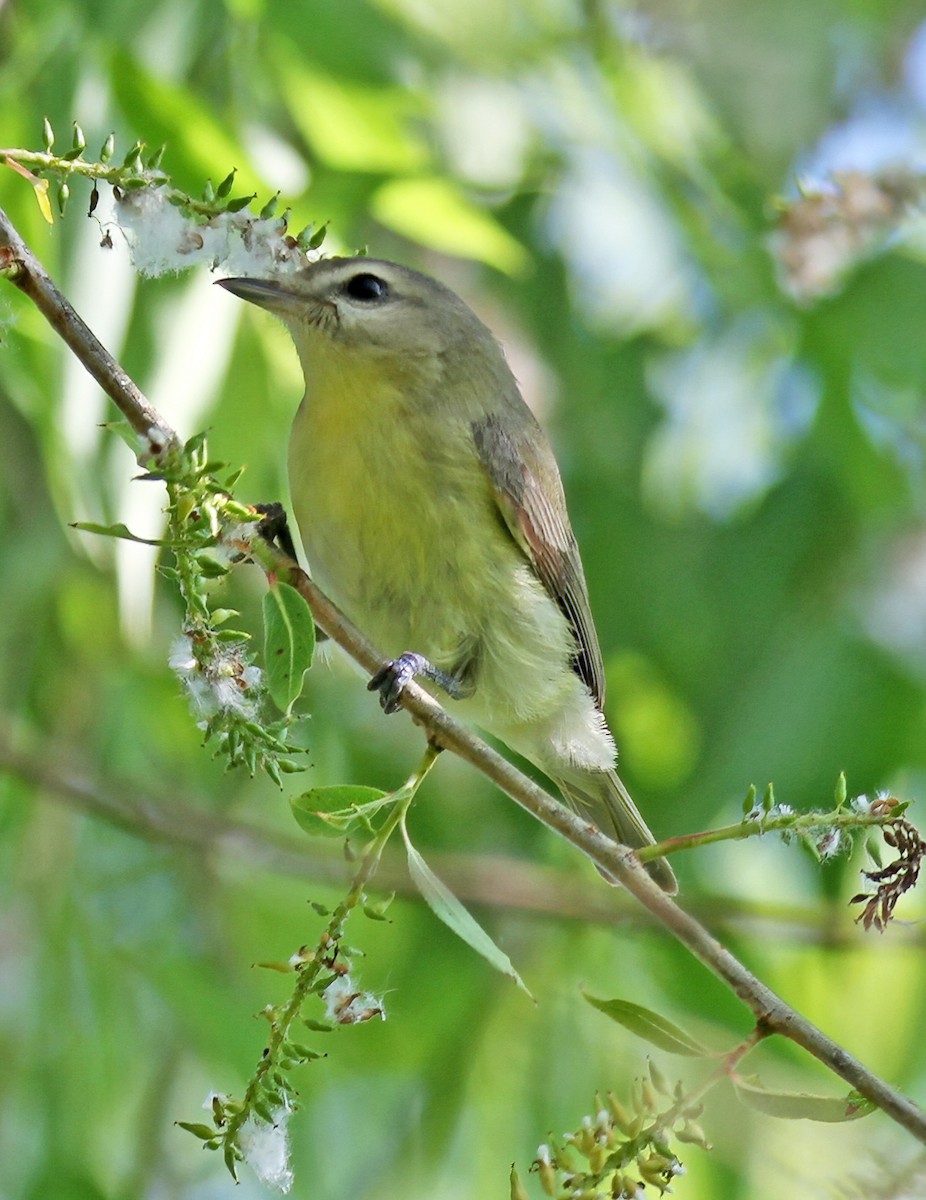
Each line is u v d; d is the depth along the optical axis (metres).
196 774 11.57
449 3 9.90
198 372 9.02
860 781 11.08
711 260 11.52
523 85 10.88
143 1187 10.46
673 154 11.59
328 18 9.39
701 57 11.66
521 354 11.55
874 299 11.20
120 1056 10.45
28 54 8.89
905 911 11.30
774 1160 9.80
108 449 8.65
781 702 11.09
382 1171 11.21
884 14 12.13
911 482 11.52
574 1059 10.91
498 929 11.31
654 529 11.63
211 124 8.70
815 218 9.40
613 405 11.79
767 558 11.56
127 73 8.73
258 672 5.96
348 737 11.41
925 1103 11.80
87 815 11.09
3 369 8.48
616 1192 5.53
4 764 10.36
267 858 10.91
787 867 12.09
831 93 11.95
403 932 11.21
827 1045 6.07
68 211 8.49
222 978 10.87
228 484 5.89
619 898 10.88
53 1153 9.98
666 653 11.46
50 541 10.29
